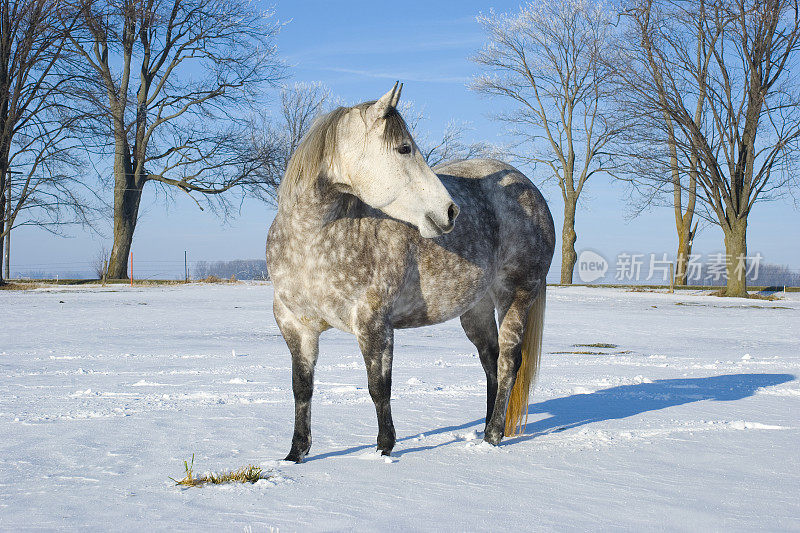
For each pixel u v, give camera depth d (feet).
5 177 106.42
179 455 15.94
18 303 72.69
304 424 15.88
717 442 17.60
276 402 23.03
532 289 19.69
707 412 21.88
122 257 132.05
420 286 16.90
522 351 19.72
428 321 17.92
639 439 18.02
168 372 30.19
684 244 135.23
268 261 16.11
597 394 25.68
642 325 59.88
